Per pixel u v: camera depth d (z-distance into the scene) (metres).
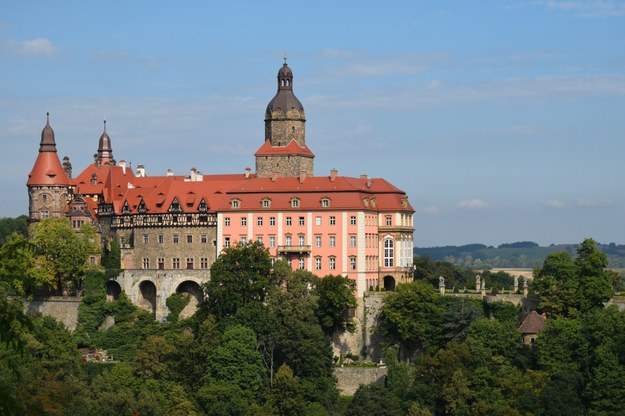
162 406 194.50
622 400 187.25
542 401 189.38
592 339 198.50
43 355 196.88
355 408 195.12
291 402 195.62
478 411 191.50
